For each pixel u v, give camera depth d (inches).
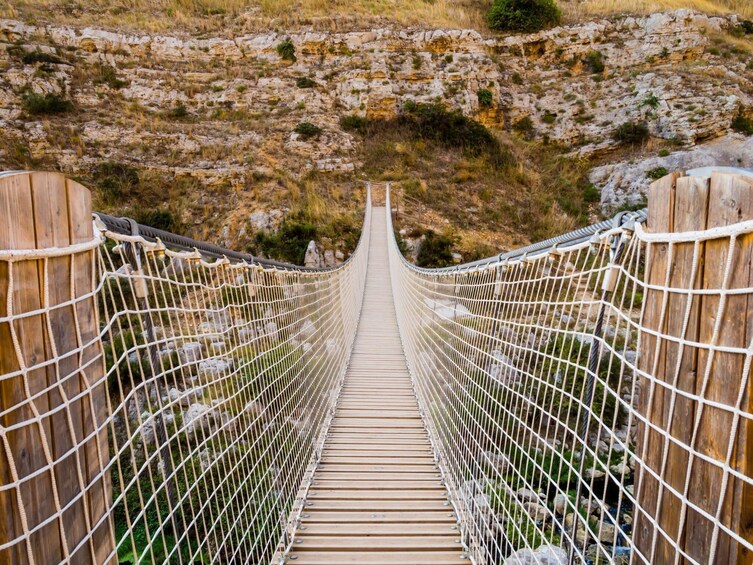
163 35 884.0
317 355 183.3
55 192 33.9
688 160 639.8
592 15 962.1
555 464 173.9
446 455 149.6
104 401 39.4
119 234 47.2
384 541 117.0
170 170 617.3
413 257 545.6
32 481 30.1
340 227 549.3
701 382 32.9
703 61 809.5
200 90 816.3
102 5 945.5
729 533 29.7
